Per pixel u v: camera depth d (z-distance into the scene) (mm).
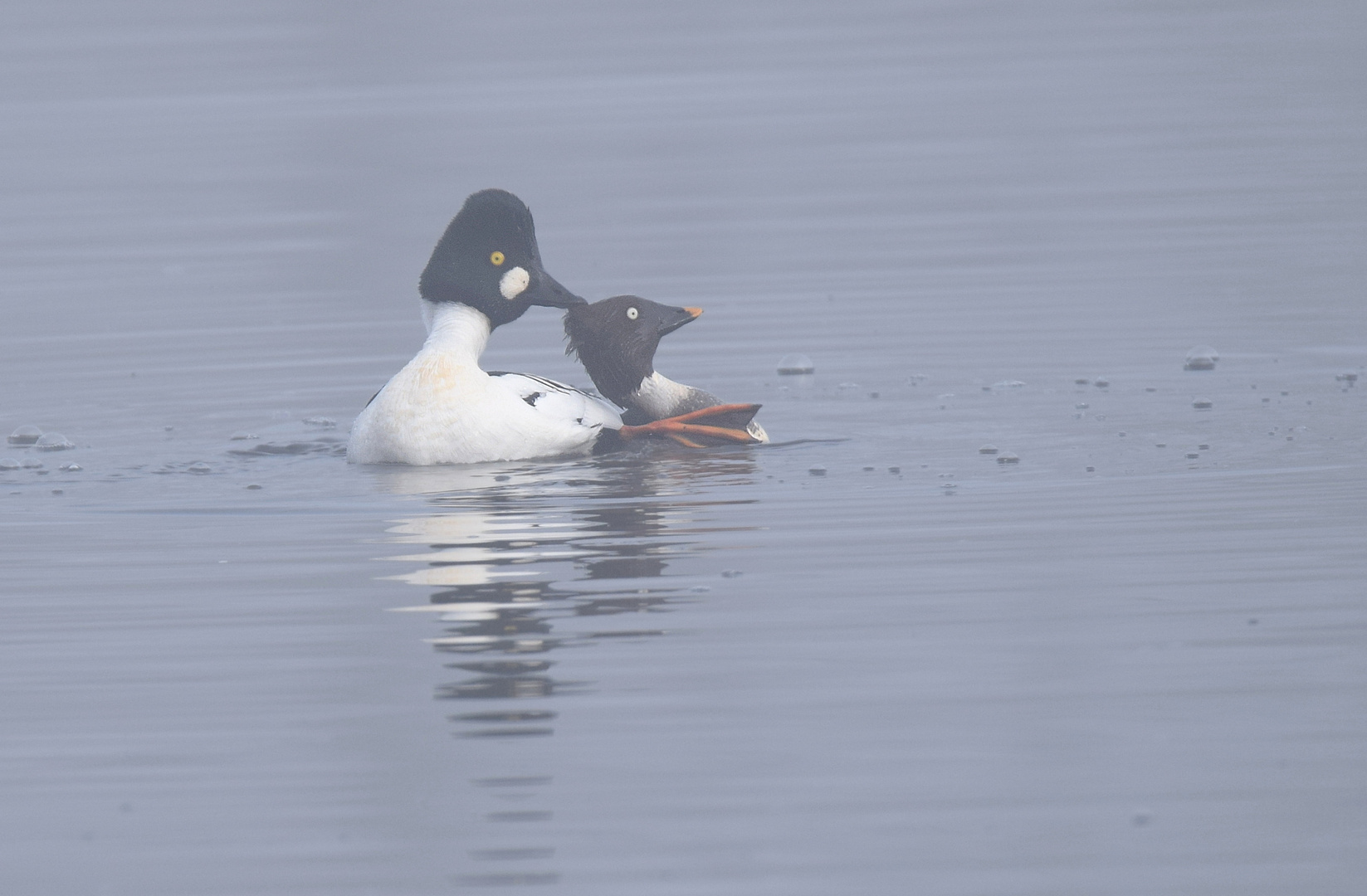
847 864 6645
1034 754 7547
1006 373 16641
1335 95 35906
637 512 11570
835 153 32344
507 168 32031
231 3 59219
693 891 6457
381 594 9914
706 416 13547
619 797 7227
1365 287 19984
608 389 14148
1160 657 8633
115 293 22438
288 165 33094
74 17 56656
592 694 8312
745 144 33594
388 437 13242
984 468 12727
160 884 6645
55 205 29703
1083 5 52844
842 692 8281
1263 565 10039
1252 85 37812
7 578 10523
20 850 6949
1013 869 6582
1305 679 8266
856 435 14078
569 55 47750
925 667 8578
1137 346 17578
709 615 9398
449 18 55188
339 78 44719
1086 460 12852
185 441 14688
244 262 24375
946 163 30797
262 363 18141
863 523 11211
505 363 18188
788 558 10406
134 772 7621
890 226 25312
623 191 29266
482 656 8852
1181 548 10453
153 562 10812
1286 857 6641
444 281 13727
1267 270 21156
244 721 8125
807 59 45469
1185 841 6773
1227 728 7750
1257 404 14773
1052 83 39812
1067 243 23469
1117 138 32469
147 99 42000
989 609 9414
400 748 7738
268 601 9891
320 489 12570
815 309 20094
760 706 8117
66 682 8719
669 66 44938
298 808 7223
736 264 22984
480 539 10992
